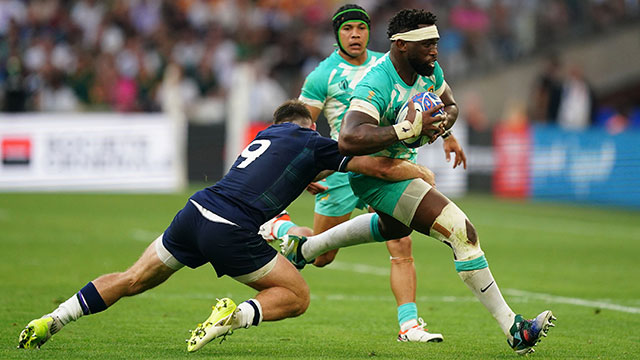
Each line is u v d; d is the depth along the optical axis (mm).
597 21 89375
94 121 70812
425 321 26641
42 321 19875
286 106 21438
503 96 87250
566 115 81250
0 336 22016
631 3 91062
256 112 81625
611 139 72625
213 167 73562
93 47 87062
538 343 22750
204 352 20531
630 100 90688
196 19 91250
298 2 95562
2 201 63750
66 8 89312
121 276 20188
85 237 46969
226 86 86312
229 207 19391
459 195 73375
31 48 85000
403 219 20469
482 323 26328
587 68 88312
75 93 82688
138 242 45562
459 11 91438
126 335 22938
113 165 71250
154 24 90250
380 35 89688
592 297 32156
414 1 93688
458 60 88188
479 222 60062
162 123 72375
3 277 33531
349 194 26172
